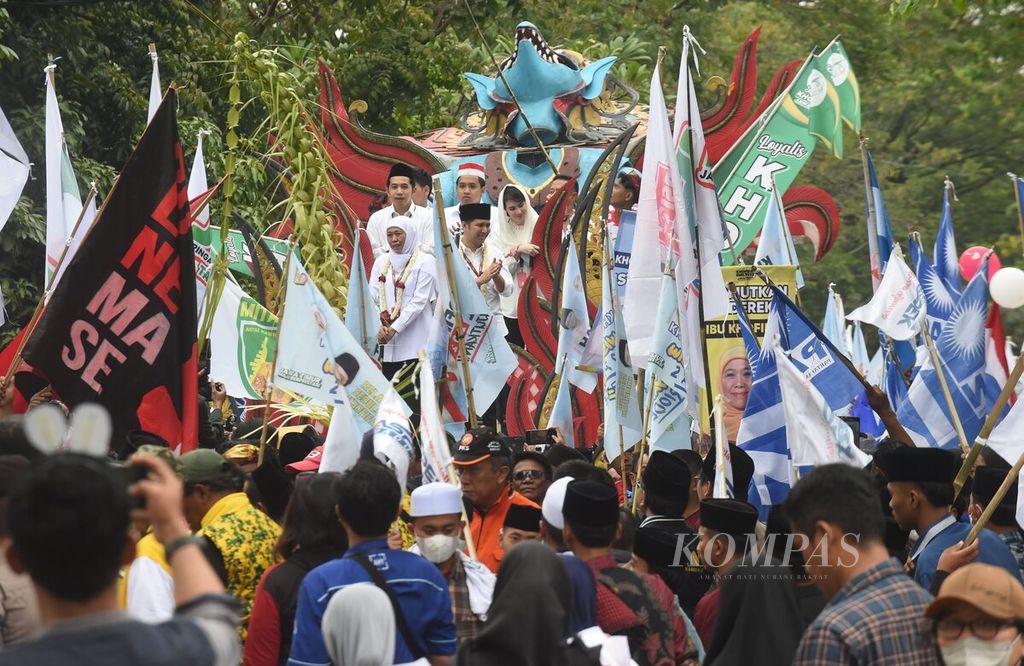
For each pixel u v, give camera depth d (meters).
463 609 8.25
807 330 11.91
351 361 10.94
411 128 36.41
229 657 4.70
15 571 4.80
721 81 24.56
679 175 12.62
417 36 35.25
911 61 55.88
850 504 6.31
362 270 14.38
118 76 25.39
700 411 12.57
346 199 25.17
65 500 4.45
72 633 4.45
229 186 13.73
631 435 12.87
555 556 6.54
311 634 7.20
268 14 32.91
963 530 8.98
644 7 48.66
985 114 58.59
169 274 11.12
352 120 25.38
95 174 23.62
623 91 28.69
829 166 57.41
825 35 53.69
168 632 4.56
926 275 15.91
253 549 8.44
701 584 9.32
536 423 17.80
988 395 14.60
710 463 9.80
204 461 8.69
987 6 45.25
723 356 13.40
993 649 6.16
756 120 21.36
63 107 23.20
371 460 7.81
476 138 24.89
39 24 24.17
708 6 52.56
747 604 7.45
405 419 9.44
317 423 15.61
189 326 11.15
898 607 6.14
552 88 24.17
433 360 12.94
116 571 4.56
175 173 11.19
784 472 11.73
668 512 9.55
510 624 6.30
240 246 19.56
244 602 8.38
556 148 23.91
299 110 16.94
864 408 17.31
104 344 10.97
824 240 24.94
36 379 11.31
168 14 26.73
